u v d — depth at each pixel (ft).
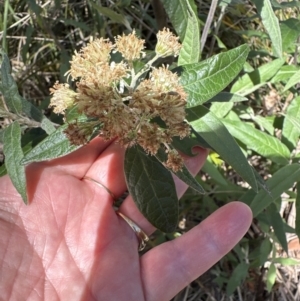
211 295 0.74
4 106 0.45
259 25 0.82
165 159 0.42
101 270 0.51
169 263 0.52
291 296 0.76
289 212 0.78
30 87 0.78
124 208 0.55
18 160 0.41
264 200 0.53
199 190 0.40
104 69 0.37
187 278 0.53
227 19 0.80
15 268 0.48
